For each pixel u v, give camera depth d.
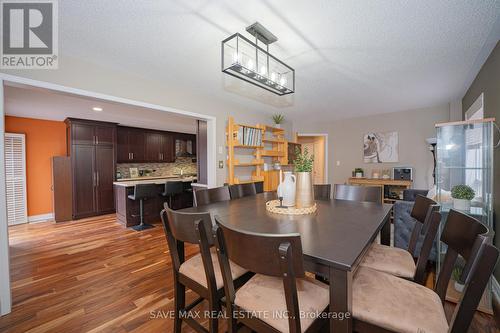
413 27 1.84
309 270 0.97
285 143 5.04
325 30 1.87
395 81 3.03
